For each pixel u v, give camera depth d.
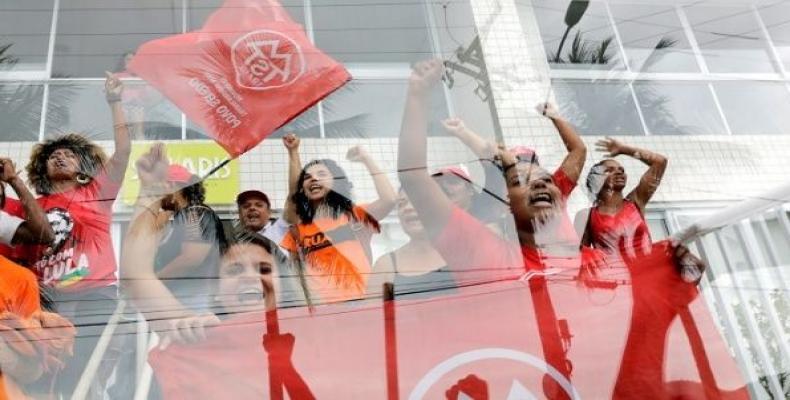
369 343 2.13
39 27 3.10
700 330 2.31
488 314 2.22
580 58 3.37
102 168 2.63
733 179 3.04
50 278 2.23
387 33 3.31
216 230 2.45
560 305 2.27
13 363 1.99
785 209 2.84
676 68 3.47
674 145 3.15
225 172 2.71
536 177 2.68
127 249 2.36
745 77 3.50
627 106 3.26
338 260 2.37
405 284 2.31
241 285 2.26
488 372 2.10
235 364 2.05
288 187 2.66
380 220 2.54
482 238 2.43
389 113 3.05
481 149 2.82
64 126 2.80
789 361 2.28
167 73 2.86
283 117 2.87
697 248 2.59
